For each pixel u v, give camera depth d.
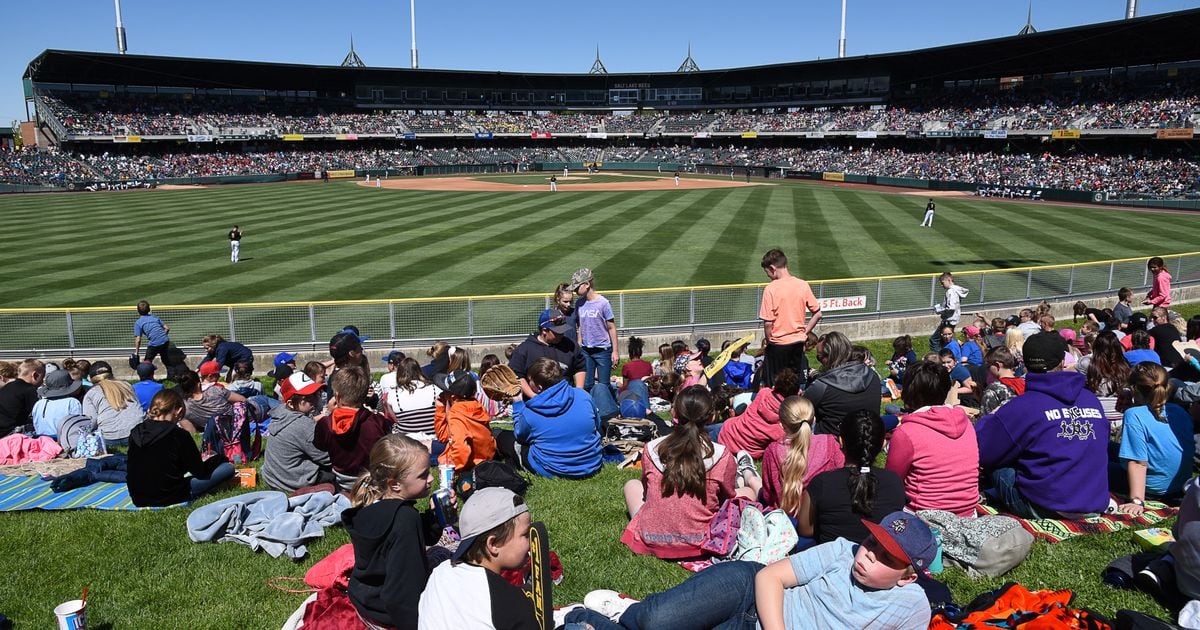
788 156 92.50
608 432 9.39
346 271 26.77
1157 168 57.09
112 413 10.37
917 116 81.88
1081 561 5.90
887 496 5.38
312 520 6.80
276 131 89.06
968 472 6.39
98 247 32.34
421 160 99.44
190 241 34.12
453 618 4.10
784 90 102.12
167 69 81.25
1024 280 20.75
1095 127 63.47
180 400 7.45
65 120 77.81
